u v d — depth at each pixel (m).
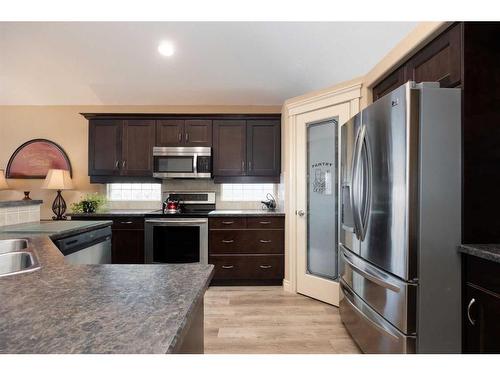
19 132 3.98
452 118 1.44
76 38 2.95
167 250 3.40
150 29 2.82
